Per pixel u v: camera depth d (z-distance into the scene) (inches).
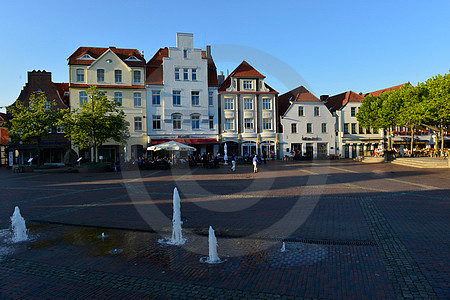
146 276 193.6
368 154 1720.0
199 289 174.7
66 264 215.8
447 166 944.3
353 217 330.6
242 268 202.8
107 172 1022.4
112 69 1401.3
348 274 189.6
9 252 242.4
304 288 172.7
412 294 163.5
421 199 424.8
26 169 1119.6
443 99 1010.7
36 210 400.8
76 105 1366.9
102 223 326.6
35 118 1097.4
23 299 167.3
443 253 219.5
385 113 1379.2
